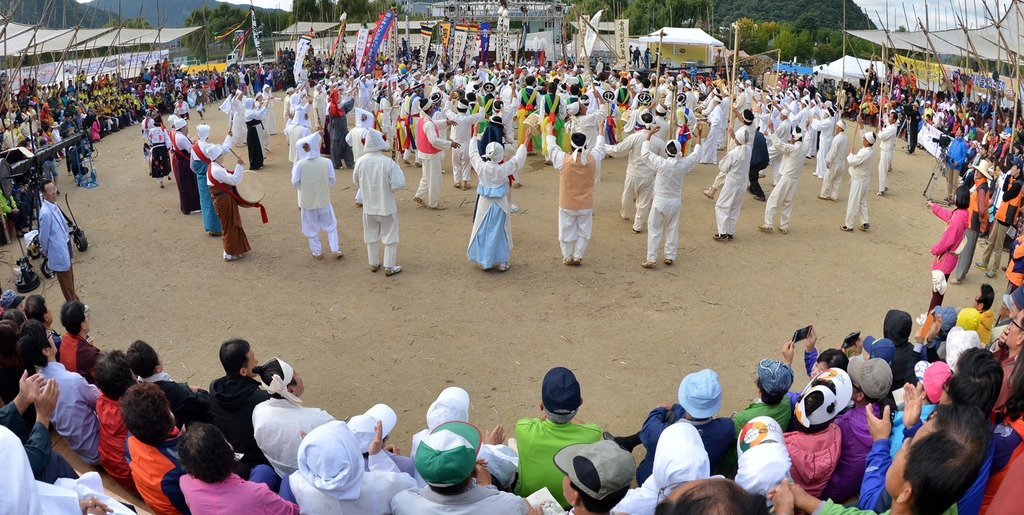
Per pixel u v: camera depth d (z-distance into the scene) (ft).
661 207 35.96
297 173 35.70
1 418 14.60
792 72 150.41
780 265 38.52
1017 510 7.96
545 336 29.66
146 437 15.16
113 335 29.25
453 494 12.22
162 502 15.23
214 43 183.93
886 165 54.34
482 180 34.73
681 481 12.61
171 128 44.75
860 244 42.63
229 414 17.81
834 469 16.48
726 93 75.00
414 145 59.00
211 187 35.99
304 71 101.65
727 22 339.16
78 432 18.24
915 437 11.55
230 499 13.35
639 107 61.00
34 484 10.16
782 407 17.34
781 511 12.40
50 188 30.14
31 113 64.90
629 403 24.84
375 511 13.75
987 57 73.46
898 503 10.95
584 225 36.52
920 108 88.12
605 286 34.94
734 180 40.47
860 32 91.56
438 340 29.17
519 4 169.17
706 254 39.86
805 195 53.93
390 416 16.80
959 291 36.63
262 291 33.78
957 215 31.17
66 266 30.89
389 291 33.91
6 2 62.49
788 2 343.87
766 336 30.09
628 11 215.51
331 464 13.05
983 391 14.30
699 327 30.78
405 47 156.35
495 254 35.58
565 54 147.13
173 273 35.96
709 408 16.12
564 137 59.93
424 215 45.73
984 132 63.82
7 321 18.61
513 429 23.12
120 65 113.50
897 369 22.62
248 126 57.31
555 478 16.05
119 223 44.45
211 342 28.73
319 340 29.04
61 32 71.15
